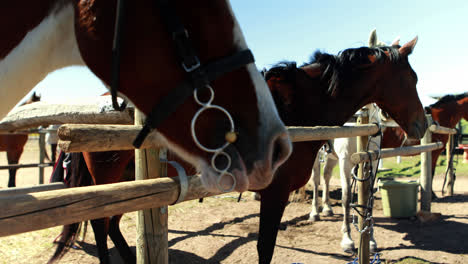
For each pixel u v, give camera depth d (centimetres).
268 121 85
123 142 113
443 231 408
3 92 91
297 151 224
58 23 90
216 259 317
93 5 83
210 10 84
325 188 485
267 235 221
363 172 262
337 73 245
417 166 931
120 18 78
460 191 672
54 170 262
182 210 486
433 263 309
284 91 233
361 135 238
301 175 232
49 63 95
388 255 329
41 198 67
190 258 317
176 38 80
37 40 89
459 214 494
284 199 223
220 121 82
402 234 397
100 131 105
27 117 196
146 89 83
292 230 410
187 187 109
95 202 78
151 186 99
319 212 499
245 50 87
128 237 364
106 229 240
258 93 85
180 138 84
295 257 324
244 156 83
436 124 471
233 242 360
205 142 83
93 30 83
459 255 329
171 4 81
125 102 105
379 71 261
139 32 81
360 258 262
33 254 304
